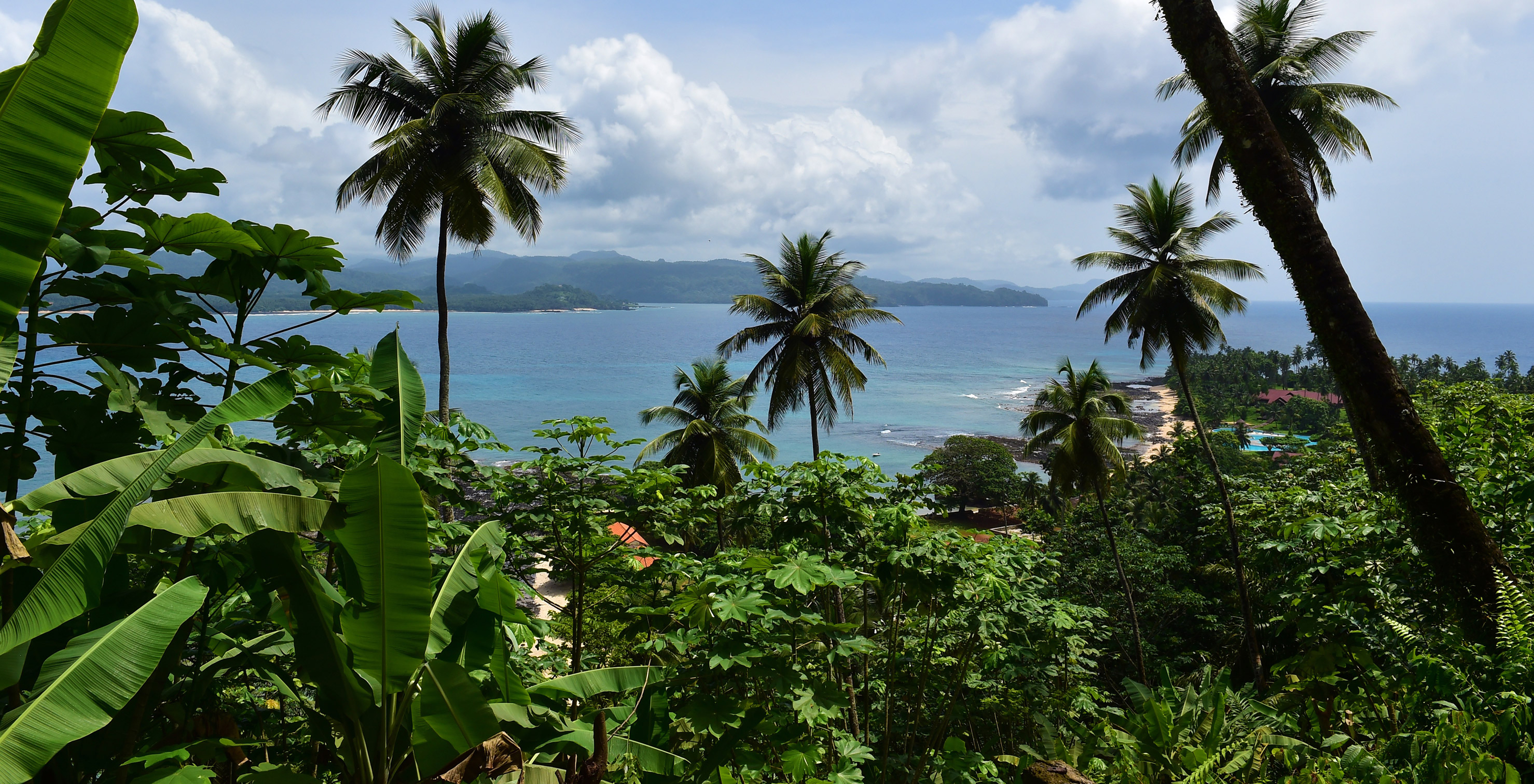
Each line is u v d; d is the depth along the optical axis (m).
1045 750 5.47
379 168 17.39
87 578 2.36
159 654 2.40
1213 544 19.28
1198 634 23.05
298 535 3.62
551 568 7.43
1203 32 5.49
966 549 6.12
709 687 5.40
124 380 3.27
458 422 6.11
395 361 3.87
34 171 2.30
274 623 3.60
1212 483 23.72
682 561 6.38
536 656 6.51
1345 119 18.73
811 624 5.09
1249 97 5.34
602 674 4.03
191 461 2.75
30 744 2.04
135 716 3.05
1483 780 3.18
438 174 17.25
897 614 7.22
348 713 2.98
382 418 3.88
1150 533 27.88
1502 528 5.46
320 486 3.18
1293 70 18.92
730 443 31.17
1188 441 25.48
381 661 2.94
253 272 3.79
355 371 5.09
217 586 3.64
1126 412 30.11
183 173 3.56
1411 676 4.23
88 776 3.06
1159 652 22.28
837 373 27.53
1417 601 5.10
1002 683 8.79
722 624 5.36
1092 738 4.97
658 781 3.84
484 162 17.23
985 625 6.40
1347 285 5.12
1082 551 25.56
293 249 3.70
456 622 3.36
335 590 3.12
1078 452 29.23
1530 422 6.89
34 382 3.13
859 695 8.20
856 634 6.08
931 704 9.45
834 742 6.39
